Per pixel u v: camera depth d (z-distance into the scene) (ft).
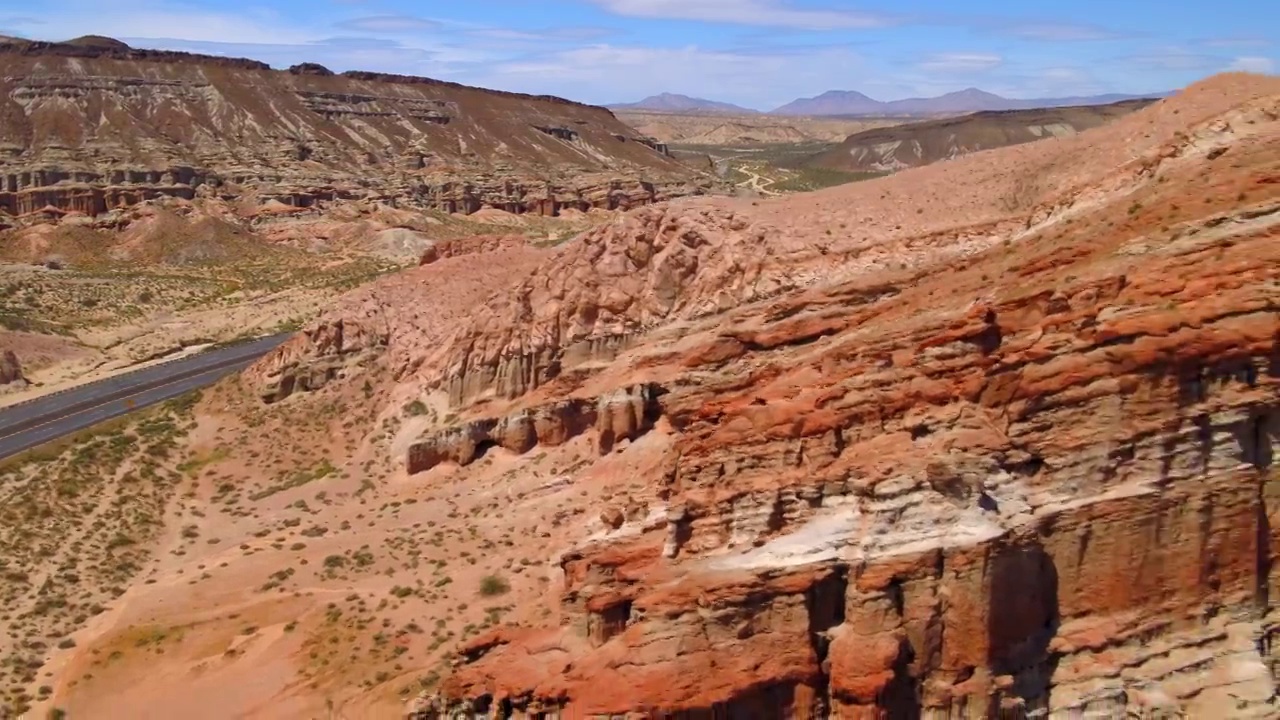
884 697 117.80
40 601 199.21
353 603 183.62
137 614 190.39
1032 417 124.16
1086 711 119.55
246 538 220.02
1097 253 134.41
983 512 119.34
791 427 130.82
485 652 148.05
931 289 160.76
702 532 129.59
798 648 120.06
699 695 120.37
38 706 168.25
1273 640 121.80
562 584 174.50
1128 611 122.21
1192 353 118.62
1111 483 121.29
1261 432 120.47
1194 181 138.00
